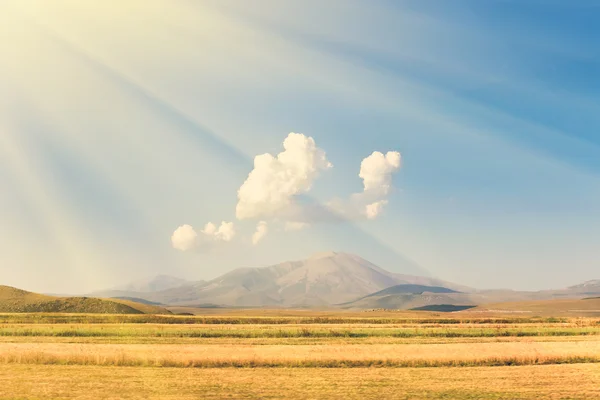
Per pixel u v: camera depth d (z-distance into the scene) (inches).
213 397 1294.3
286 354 1916.8
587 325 4397.1
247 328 3577.8
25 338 2748.5
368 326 3981.3
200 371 1657.2
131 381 1472.7
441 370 1720.0
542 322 4948.3
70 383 1428.4
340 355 1908.2
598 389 1425.9
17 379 1473.9
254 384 1455.5
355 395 1336.1
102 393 1317.7
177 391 1354.6
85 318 4360.2
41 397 1264.8
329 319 4756.4
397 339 2903.5
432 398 1314.0
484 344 2261.3
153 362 1768.0
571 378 1582.2
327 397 1310.3
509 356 1930.4
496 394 1363.2
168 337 2920.8
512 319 5147.6
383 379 1547.7
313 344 2576.3
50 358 1781.5
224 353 1921.8
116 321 4303.6
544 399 1311.5
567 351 2071.9
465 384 1483.8
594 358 1962.4
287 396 1315.2
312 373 1638.8
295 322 4571.9
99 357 1785.2
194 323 4421.8
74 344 2257.6
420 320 4906.5
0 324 3801.7
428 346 2181.3
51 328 3221.0
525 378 1579.7
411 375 1619.1
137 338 2810.0
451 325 4192.9
